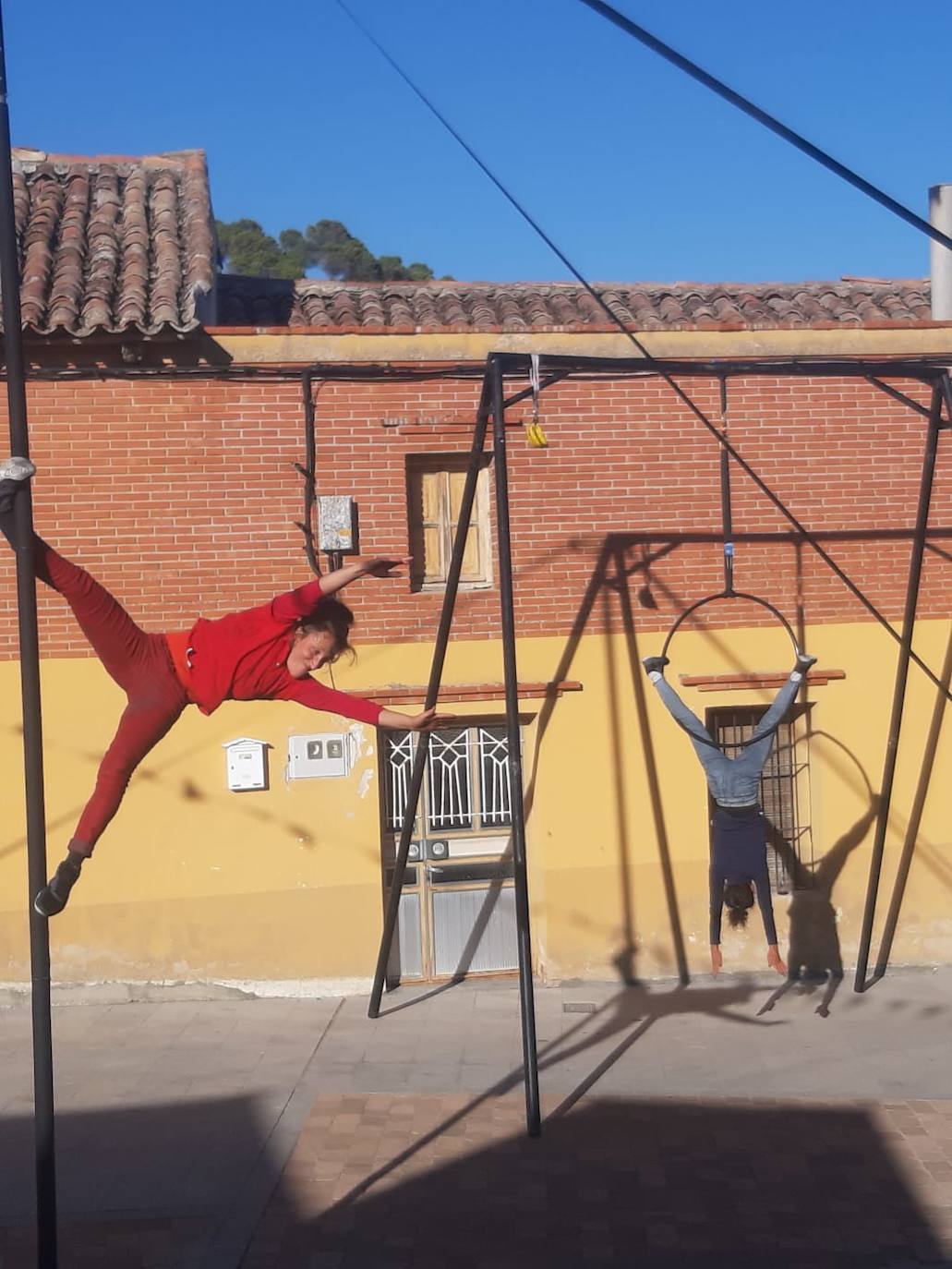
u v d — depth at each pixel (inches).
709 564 483.8
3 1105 370.3
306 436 456.8
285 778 467.5
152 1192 311.0
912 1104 363.3
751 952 486.3
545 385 365.4
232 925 465.1
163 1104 368.5
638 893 480.7
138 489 457.1
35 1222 298.2
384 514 468.8
